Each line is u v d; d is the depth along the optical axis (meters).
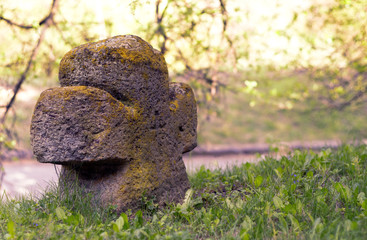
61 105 3.49
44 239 3.18
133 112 3.80
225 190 4.73
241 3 7.77
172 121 4.32
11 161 10.32
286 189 4.17
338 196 3.87
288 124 13.41
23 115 8.02
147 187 3.91
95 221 3.52
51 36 7.39
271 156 5.86
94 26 7.16
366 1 8.31
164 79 4.18
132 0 6.29
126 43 3.84
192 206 4.05
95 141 3.54
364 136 11.20
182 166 4.46
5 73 7.35
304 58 8.67
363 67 8.62
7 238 3.16
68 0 7.45
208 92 8.15
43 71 7.49
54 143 3.51
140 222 3.58
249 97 13.38
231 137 12.70
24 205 4.04
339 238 3.02
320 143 11.39
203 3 7.39
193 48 7.49
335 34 8.83
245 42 8.12
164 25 6.82
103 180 3.82
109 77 3.72
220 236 3.38
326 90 10.36
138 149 3.86
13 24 7.14
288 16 8.36
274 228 3.27
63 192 3.91
